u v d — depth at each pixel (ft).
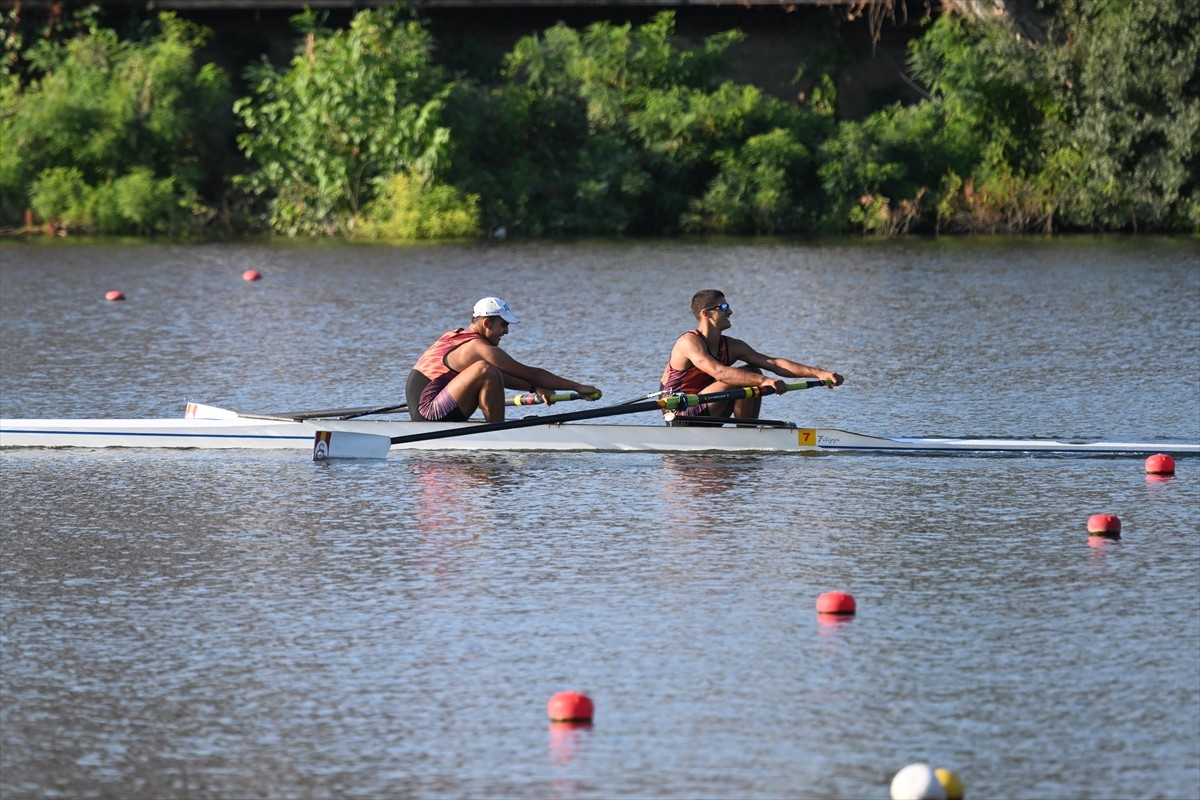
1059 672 88.74
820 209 438.40
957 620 98.22
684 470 144.15
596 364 206.28
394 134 422.41
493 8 476.13
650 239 419.13
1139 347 221.66
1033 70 433.07
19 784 74.74
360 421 152.46
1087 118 426.51
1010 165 444.55
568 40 453.58
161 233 424.87
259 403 176.86
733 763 76.54
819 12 468.75
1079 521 124.06
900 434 159.74
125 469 144.56
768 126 445.37
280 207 428.97
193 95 436.76
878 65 476.95
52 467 145.59
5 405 173.27
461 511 127.54
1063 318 254.68
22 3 447.01
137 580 107.45
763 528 121.70
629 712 83.05
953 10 458.09
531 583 106.42
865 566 110.63
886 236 428.15
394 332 237.86
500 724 81.51
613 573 108.88
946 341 229.25
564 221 430.20
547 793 73.36
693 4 460.14
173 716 82.94
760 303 277.64
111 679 88.33
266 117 433.07
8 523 123.44
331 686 87.04
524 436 153.07
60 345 220.84
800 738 79.51
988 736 79.71
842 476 141.38
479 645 93.61
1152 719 81.87
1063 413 171.42
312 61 428.56
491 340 154.30
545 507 128.98
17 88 438.40
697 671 89.10
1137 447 149.89
